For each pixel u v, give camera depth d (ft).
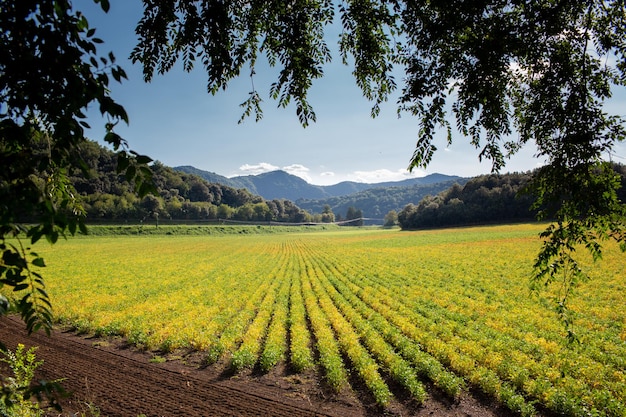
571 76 11.91
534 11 11.68
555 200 12.86
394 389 33.01
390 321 54.13
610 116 11.52
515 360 37.55
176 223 425.28
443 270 108.06
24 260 6.63
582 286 76.43
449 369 36.60
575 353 38.58
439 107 12.07
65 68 6.34
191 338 45.70
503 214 309.01
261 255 180.34
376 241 254.88
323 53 15.38
